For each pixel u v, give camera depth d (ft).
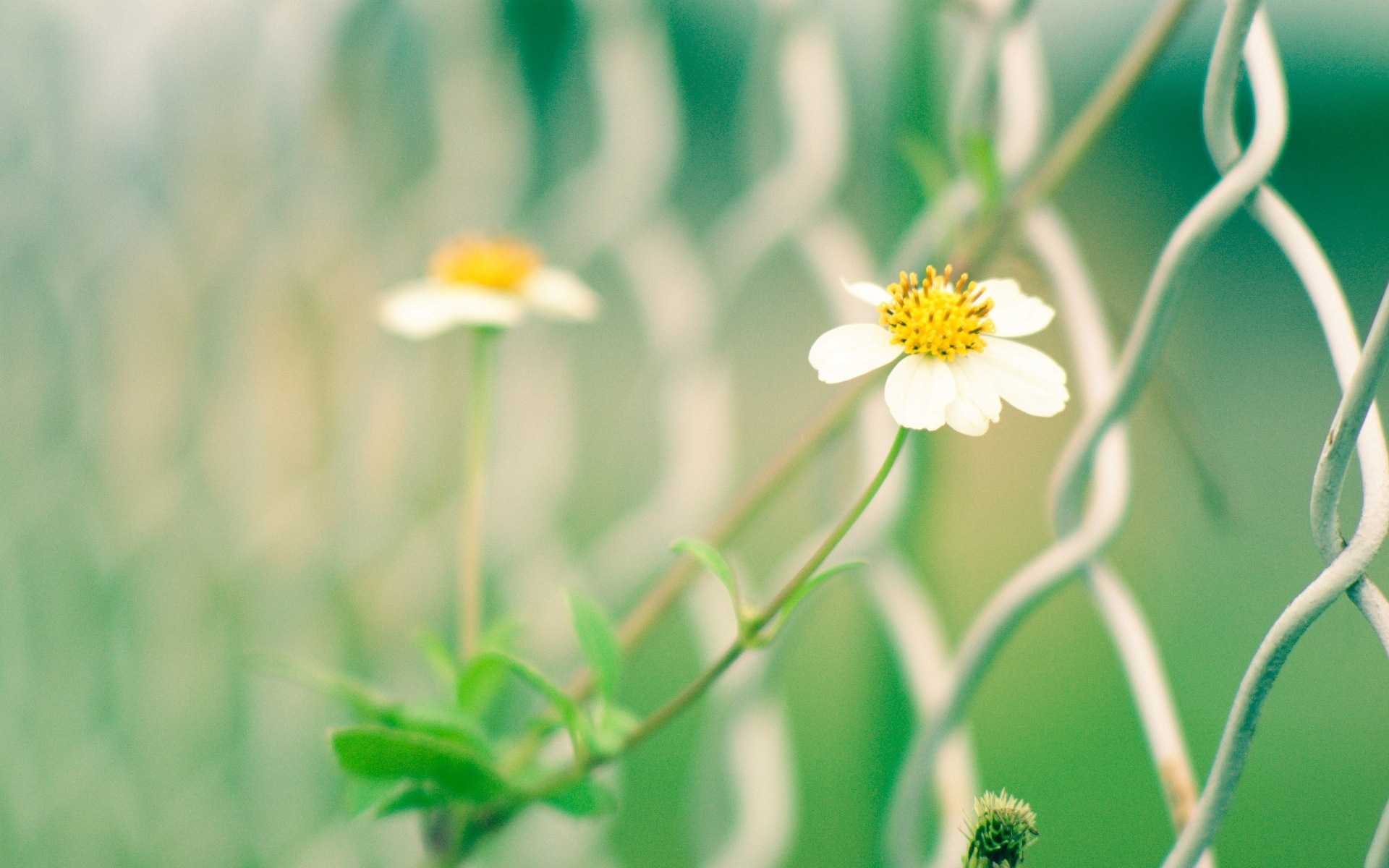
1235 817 3.78
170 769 2.45
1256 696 1.21
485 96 1.99
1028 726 4.38
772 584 1.66
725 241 1.74
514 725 1.96
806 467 1.51
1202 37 1.76
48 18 2.38
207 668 2.42
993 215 1.44
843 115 1.61
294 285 2.22
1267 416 5.46
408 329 1.57
